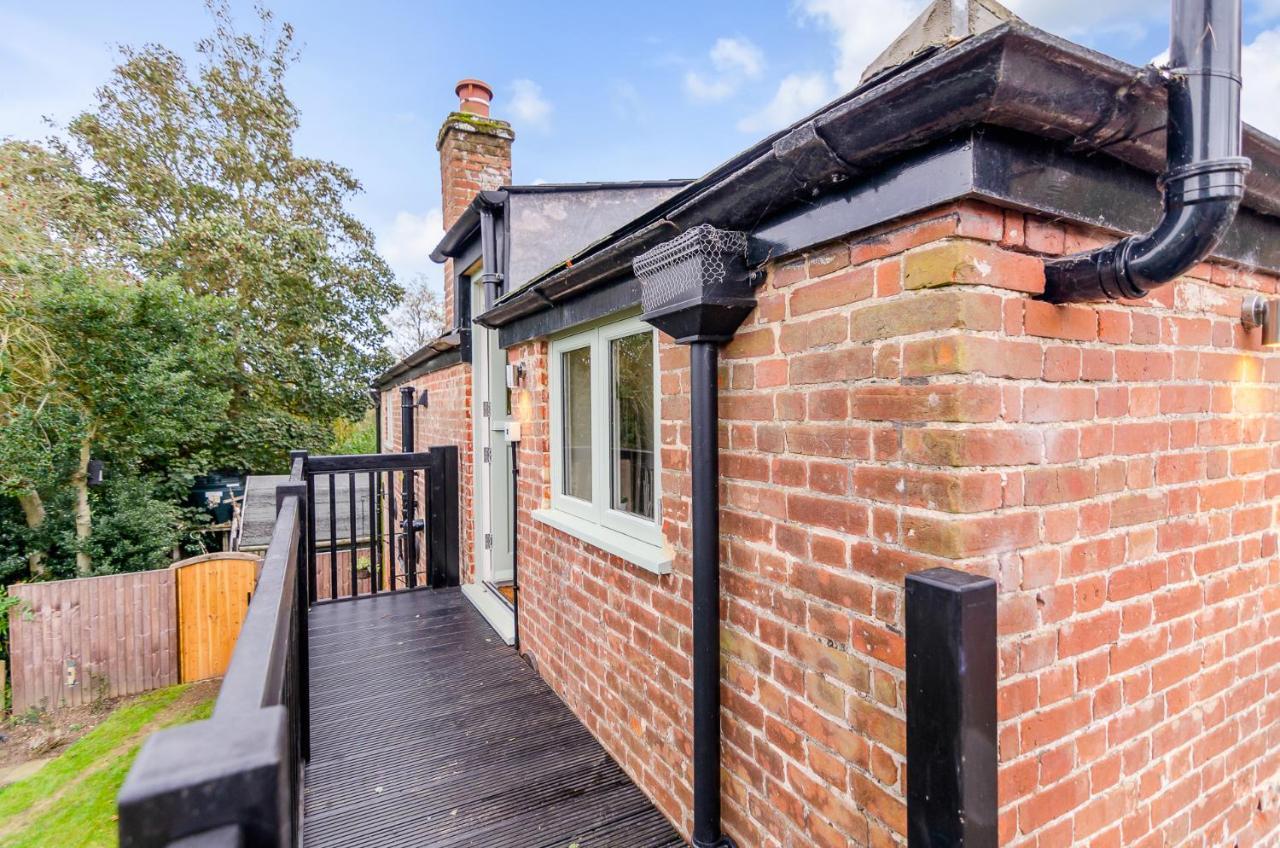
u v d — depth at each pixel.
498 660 3.81
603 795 2.46
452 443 5.73
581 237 4.71
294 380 13.14
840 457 1.46
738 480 1.86
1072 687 1.37
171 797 0.64
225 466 12.07
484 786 2.52
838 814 1.49
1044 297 1.30
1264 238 1.80
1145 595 1.53
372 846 2.17
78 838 4.21
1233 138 1.01
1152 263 1.10
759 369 1.75
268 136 13.17
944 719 1.10
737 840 1.91
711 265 1.71
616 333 2.72
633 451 2.66
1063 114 1.10
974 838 1.10
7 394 6.90
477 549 5.01
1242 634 1.83
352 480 5.16
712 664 1.91
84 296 7.25
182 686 6.73
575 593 3.13
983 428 1.19
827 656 1.52
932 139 1.17
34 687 6.14
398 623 4.47
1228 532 1.77
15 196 7.42
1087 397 1.39
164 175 11.70
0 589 6.08
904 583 1.27
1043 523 1.30
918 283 1.24
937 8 1.25
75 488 7.73
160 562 8.37
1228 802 1.81
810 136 1.27
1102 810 1.45
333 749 2.79
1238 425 1.80
